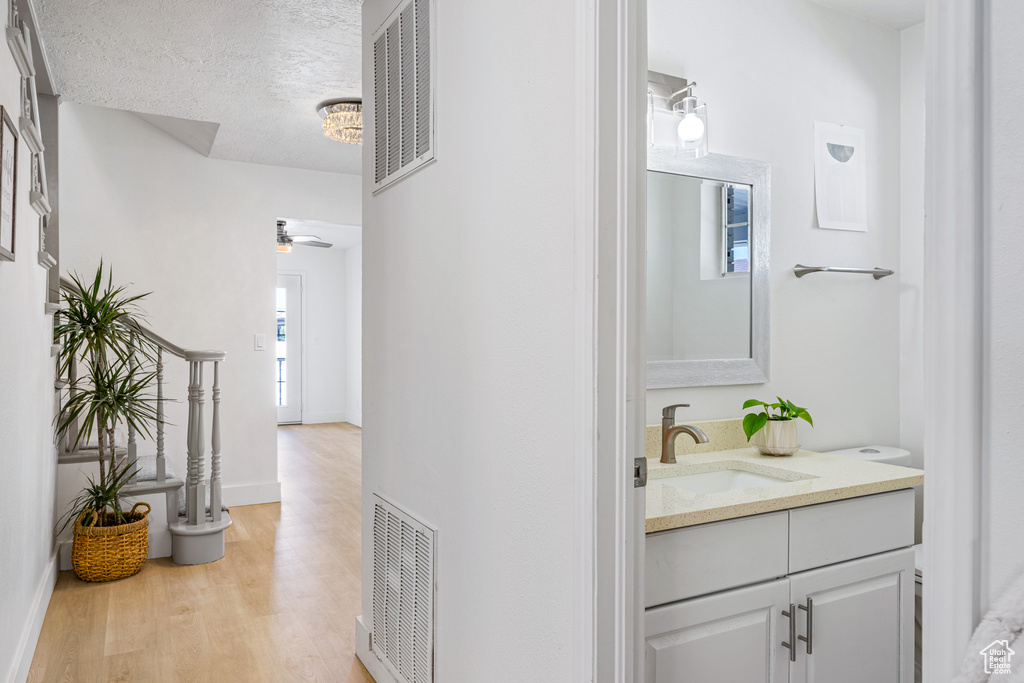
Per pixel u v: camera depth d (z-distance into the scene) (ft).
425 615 6.15
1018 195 2.04
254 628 8.66
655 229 6.99
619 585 4.09
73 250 13.26
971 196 2.13
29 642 7.66
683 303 7.15
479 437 5.26
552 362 4.37
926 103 2.25
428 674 6.06
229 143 13.51
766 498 5.03
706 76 7.26
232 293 14.92
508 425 4.86
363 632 7.72
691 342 7.20
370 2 7.41
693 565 4.72
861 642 5.52
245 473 15.06
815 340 7.96
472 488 5.37
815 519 5.31
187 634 8.46
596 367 4.00
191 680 7.31
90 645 8.14
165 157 14.24
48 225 10.34
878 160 8.41
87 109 13.41
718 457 6.90
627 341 4.15
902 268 8.54
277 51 9.03
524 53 4.66
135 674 7.43
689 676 4.68
